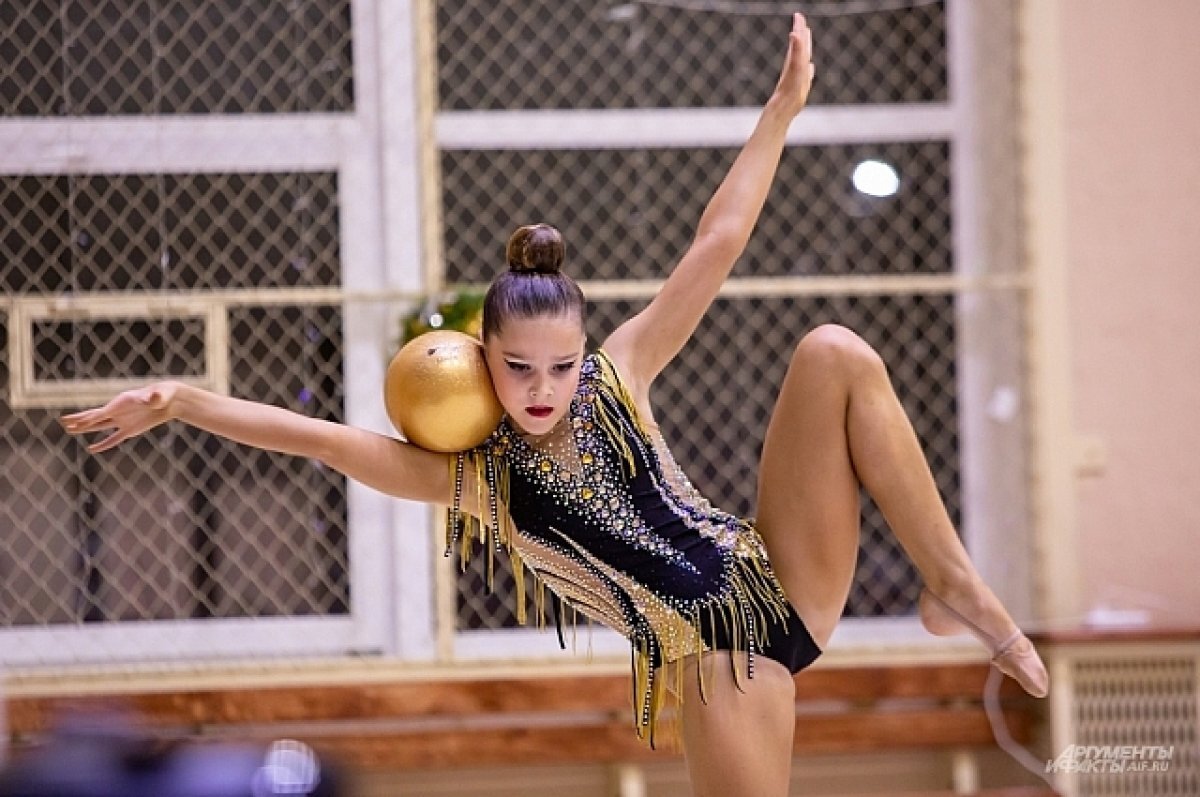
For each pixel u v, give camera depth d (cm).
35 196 1302
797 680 1278
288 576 1320
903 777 1317
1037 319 1334
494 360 632
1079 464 1346
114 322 1275
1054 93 1338
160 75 1320
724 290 1291
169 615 1307
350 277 1316
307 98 1329
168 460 1306
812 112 1380
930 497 691
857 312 1424
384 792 1252
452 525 695
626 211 1397
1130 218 1371
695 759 682
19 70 1291
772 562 704
